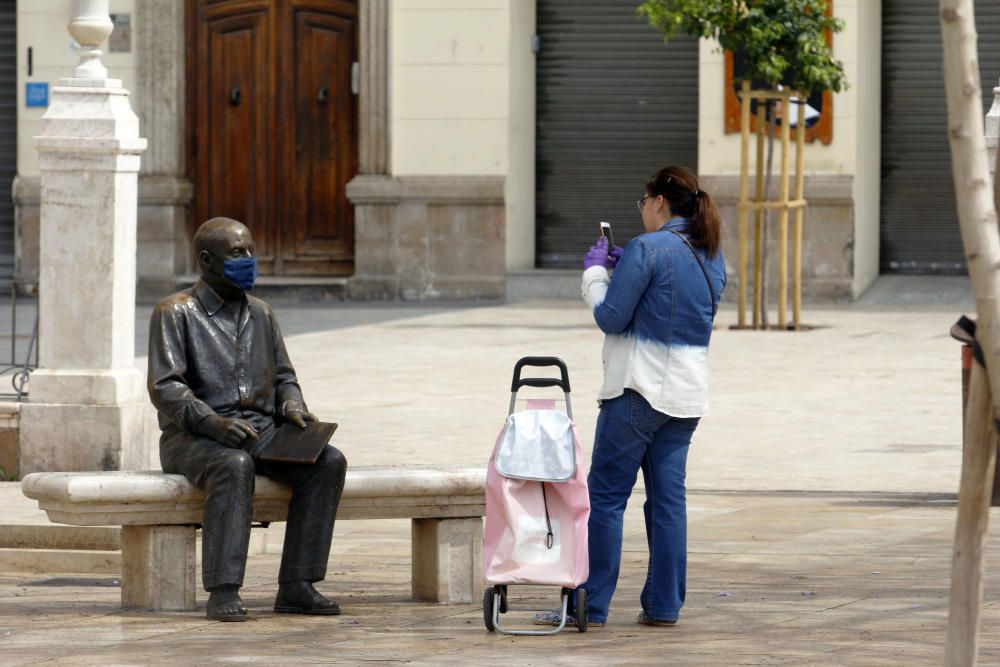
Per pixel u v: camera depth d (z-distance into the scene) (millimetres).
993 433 8125
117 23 46844
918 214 46969
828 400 27281
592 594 13250
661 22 35812
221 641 12750
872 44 45156
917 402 27016
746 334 36938
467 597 14617
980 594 8273
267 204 47719
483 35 45625
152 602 14117
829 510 18750
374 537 18078
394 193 46031
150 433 20953
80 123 19281
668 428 13180
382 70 46000
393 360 32875
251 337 14164
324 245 47656
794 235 37625
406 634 13047
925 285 45812
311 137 47562
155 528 14062
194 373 13977
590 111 47750
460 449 22703
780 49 36062
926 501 19312
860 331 37500
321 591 15039
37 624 13492
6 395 21094
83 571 16406
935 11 46250
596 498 13266
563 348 34625
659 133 47562
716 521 18109
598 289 13406
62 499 13609
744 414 25969
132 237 19953
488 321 40438
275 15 47375
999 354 7660
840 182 43188
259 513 14148
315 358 33250
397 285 46312
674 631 13047
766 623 13258
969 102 7645
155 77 46844
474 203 45938
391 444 23156
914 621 13258
